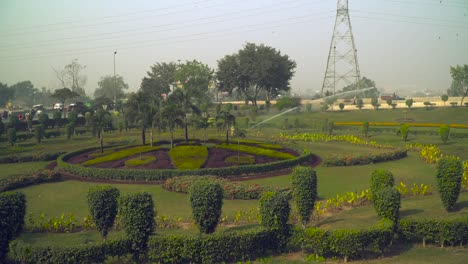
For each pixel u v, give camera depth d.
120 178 30.78
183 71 97.94
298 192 17.94
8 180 28.67
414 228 16.16
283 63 90.56
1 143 52.38
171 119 38.41
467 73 73.69
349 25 86.44
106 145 46.59
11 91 129.75
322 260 14.89
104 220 16.30
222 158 34.62
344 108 84.31
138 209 14.98
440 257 14.77
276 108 84.44
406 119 68.94
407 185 27.44
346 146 46.78
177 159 33.91
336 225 18.42
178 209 22.78
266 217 15.62
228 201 24.47
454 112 69.75
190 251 14.70
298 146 42.97
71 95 80.75
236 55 92.75
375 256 15.21
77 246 14.37
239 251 14.98
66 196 26.31
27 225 19.50
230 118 40.72
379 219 18.47
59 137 58.38
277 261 14.91
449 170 19.58
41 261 14.27
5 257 14.56
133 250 15.08
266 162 34.12
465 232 15.73
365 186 27.69
